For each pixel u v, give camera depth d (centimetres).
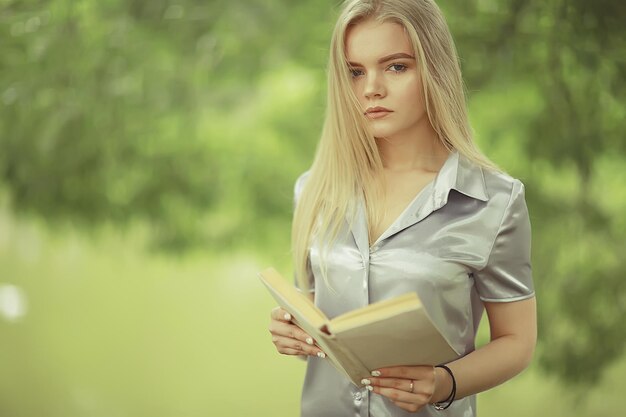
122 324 739
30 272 734
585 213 543
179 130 639
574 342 540
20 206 636
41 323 733
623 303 538
